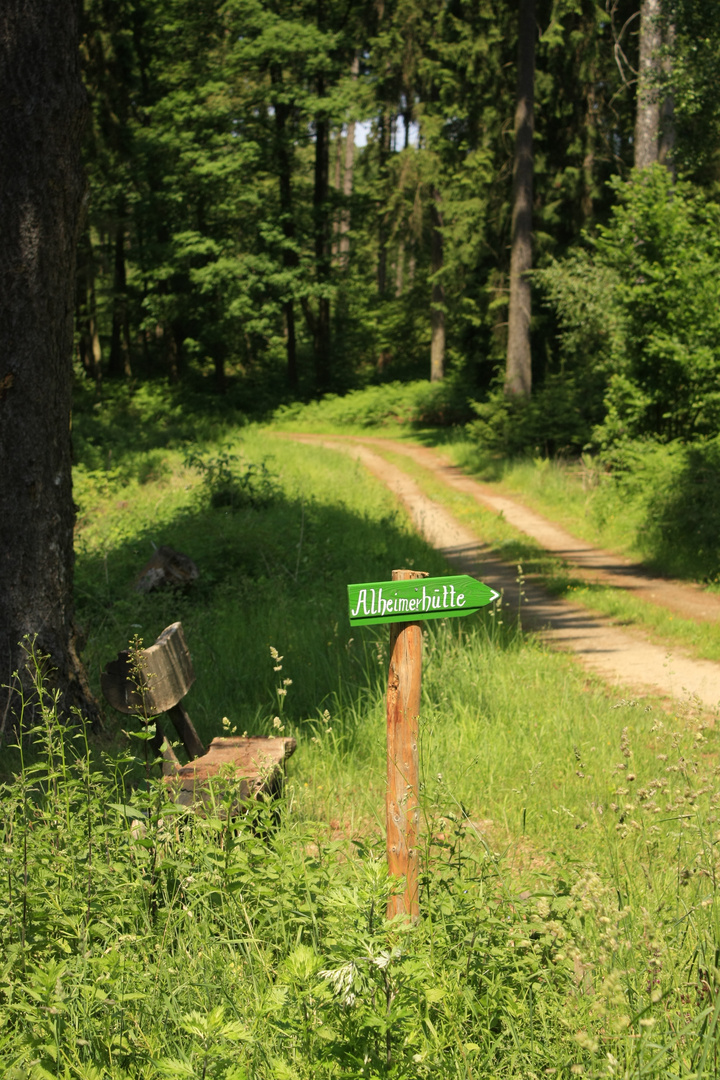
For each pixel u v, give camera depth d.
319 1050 2.23
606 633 10.02
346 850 3.74
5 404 5.97
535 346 33.84
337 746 5.54
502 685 7.02
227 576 11.02
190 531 12.91
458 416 39.66
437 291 43.94
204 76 41.12
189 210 42.66
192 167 40.47
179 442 28.02
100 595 9.98
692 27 18.84
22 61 5.94
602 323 23.58
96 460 22.64
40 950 2.79
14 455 5.96
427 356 55.22
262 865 3.27
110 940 2.88
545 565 14.13
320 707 6.41
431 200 39.84
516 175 29.08
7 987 2.59
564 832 4.38
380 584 2.98
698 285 16.39
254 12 40.09
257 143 40.59
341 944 2.46
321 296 43.06
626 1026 2.27
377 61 41.09
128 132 41.41
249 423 43.62
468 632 8.91
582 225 32.50
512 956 2.71
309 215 44.00
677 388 16.89
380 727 5.95
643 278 17.17
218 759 4.33
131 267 46.88
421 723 5.90
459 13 34.75
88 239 39.94
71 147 6.17
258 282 41.19
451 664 7.29
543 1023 2.49
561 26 29.06
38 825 3.71
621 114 31.97
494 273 34.44
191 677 4.59
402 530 15.62
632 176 17.39
